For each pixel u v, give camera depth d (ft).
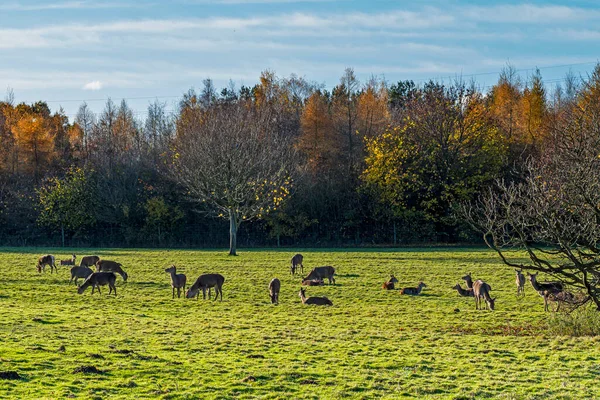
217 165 227.40
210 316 99.81
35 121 339.16
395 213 274.57
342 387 57.82
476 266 171.83
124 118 386.93
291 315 101.50
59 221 301.43
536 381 60.44
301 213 290.56
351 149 311.27
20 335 76.64
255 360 67.77
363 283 139.33
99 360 64.54
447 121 268.82
